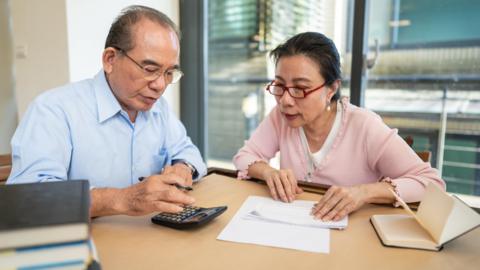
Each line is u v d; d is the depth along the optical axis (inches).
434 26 81.4
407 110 87.3
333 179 49.0
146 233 29.6
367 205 37.3
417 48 83.7
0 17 98.2
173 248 27.0
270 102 108.0
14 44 96.3
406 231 29.3
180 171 43.2
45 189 19.7
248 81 111.1
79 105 42.2
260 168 45.9
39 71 92.6
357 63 85.7
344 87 90.7
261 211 34.4
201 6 110.3
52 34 88.0
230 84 114.5
